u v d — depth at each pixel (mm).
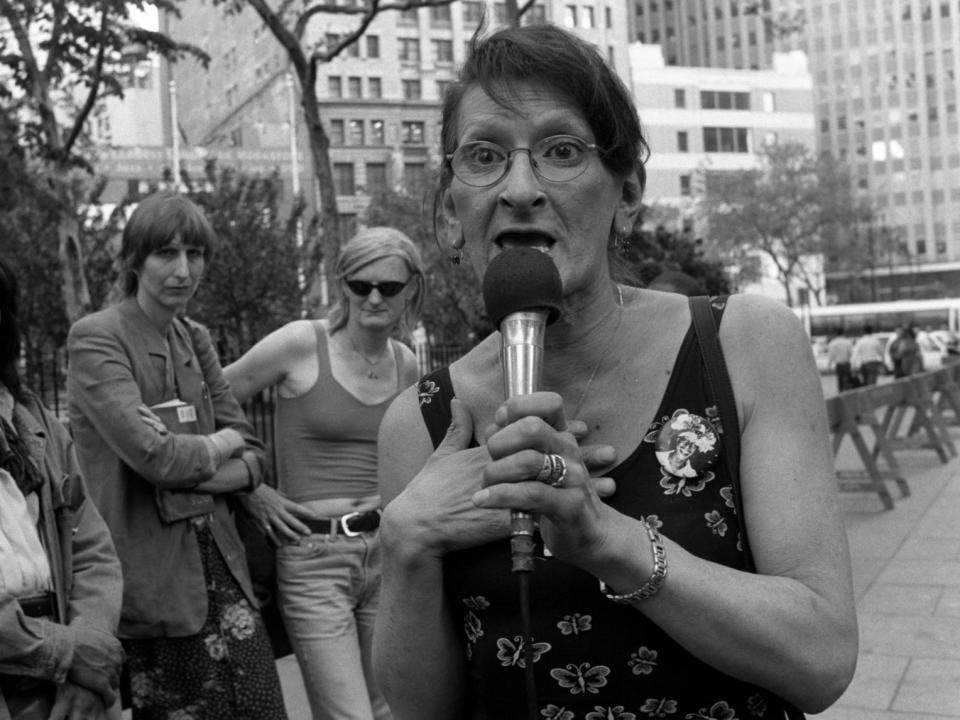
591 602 1574
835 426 10055
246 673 3443
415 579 1631
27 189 11086
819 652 1466
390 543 1640
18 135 10805
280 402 3914
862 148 106438
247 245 15812
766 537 1534
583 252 1614
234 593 3504
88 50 10391
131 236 3467
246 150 43312
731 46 109875
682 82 78938
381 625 1710
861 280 79000
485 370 1788
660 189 77688
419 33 70312
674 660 1558
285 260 16172
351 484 3840
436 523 1605
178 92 79688
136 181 38656
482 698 1672
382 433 1877
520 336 1436
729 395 1609
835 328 55969
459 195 1650
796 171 56750
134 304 3506
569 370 1687
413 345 4352
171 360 3521
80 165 11328
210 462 3404
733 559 1559
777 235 56469
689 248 20375
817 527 1530
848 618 1506
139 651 3354
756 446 1584
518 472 1303
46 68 10469
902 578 7121
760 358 1624
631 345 1680
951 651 5461
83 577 2885
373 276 3809
